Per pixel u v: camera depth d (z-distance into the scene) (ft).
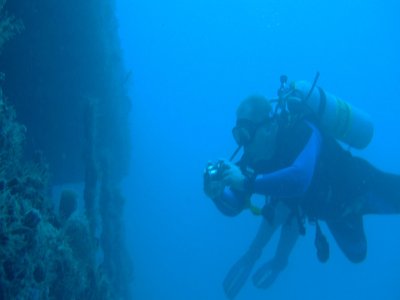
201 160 150.00
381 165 124.36
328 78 236.63
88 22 24.82
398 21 161.58
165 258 101.04
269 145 10.91
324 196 11.52
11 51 23.31
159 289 93.40
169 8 271.08
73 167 31.76
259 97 10.88
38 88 25.81
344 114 14.07
